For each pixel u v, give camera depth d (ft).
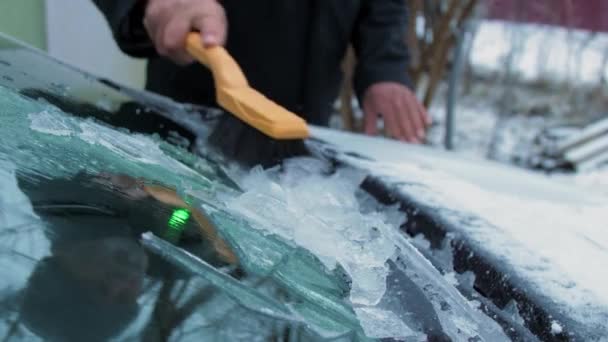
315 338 0.97
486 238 1.49
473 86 11.50
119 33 2.66
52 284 0.91
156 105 2.06
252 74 3.50
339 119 8.41
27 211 1.05
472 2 7.15
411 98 3.51
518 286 1.28
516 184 2.14
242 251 1.13
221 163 1.73
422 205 1.65
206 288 1.00
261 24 3.41
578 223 1.75
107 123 1.71
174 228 1.14
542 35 11.25
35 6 4.91
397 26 3.63
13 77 1.76
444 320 1.12
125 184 1.25
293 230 1.26
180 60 2.41
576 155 9.46
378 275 1.18
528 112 10.99
